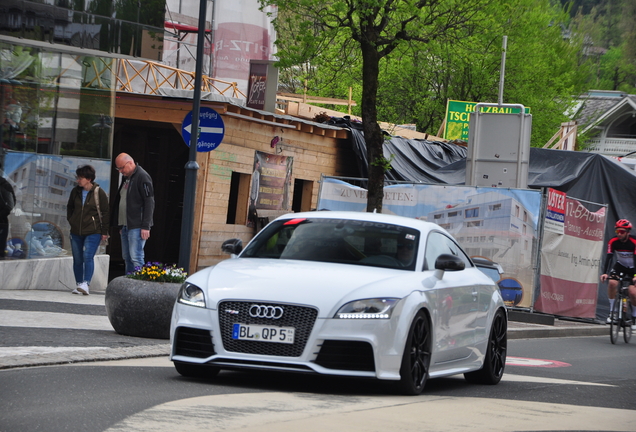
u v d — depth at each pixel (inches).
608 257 1397.6
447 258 650.2
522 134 1536.7
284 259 648.4
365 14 1403.8
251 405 510.9
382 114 3759.8
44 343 738.8
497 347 766.5
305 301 562.9
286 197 1838.1
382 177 1509.6
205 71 2620.6
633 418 598.5
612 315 1358.3
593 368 973.8
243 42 2780.5
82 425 431.2
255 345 566.6
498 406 598.5
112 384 570.9
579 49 5034.5
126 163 1143.6
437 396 623.8
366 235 666.2
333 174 2006.6
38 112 1239.5
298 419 472.1
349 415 498.9
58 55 1267.2
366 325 563.2
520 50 3619.6
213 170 1589.6
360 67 2267.5
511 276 1464.1
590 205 1596.9
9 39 1112.8
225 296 575.2
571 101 3996.1
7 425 424.2
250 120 1653.5
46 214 1258.6
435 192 1505.9
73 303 1065.5
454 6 1541.6
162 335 836.0
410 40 1553.9
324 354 559.5
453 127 3122.5
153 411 474.3
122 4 1196.5
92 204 1160.8
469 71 3516.2
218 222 1624.0
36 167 1238.3
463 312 682.2
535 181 1900.8
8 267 1166.3
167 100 1550.2
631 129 5521.7
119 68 1680.6
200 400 520.1
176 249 1978.3
